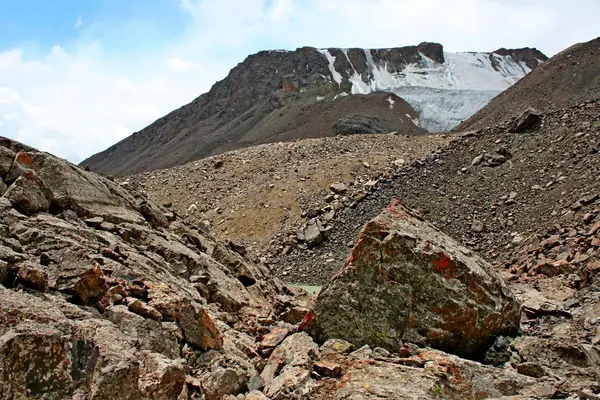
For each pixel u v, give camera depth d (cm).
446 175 4234
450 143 4759
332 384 809
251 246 4066
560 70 11350
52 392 578
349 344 955
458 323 972
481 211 3594
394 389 762
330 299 1009
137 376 654
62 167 1327
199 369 857
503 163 4103
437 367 823
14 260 820
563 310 1491
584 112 4259
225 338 1019
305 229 4031
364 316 984
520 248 2909
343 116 16400
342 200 4325
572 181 3347
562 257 2247
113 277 938
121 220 1387
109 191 1520
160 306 885
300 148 5788
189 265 1432
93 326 728
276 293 2031
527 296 1686
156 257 1289
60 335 607
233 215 4522
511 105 11000
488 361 965
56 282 827
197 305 1007
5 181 1221
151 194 5266
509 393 806
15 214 1049
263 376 912
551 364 941
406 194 4128
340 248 3734
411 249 1004
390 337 960
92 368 634
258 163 5550
